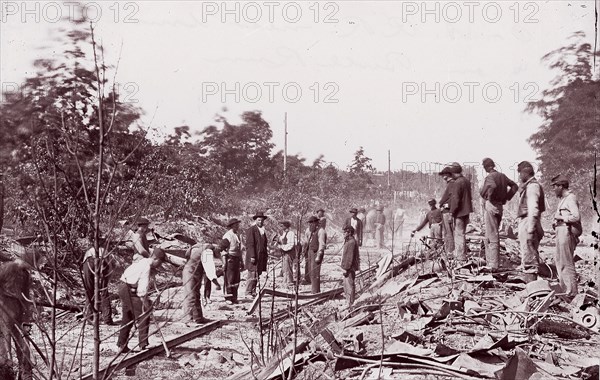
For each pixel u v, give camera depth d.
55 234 8.31
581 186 56.44
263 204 50.88
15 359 12.73
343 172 74.25
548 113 67.06
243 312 22.36
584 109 63.34
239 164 62.00
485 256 22.86
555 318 14.80
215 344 16.70
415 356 12.09
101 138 7.84
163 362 14.50
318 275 26.11
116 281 20.53
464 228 22.17
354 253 21.77
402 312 15.63
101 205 8.08
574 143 63.28
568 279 16.84
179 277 25.88
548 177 64.00
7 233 18.73
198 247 19.53
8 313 11.29
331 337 12.69
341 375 11.88
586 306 14.95
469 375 11.37
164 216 34.16
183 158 44.12
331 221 58.47
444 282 19.31
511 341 12.81
